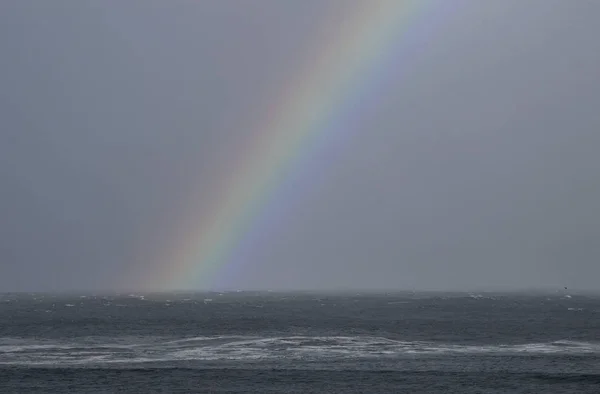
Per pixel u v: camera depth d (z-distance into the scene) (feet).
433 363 302.04
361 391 241.35
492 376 266.16
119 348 349.61
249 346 357.41
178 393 237.66
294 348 350.02
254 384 251.60
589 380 259.60
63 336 426.10
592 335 432.25
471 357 320.70
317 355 325.62
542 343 381.40
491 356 324.39
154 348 350.64
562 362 305.32
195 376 264.72
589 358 317.42
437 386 249.75
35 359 311.06
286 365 294.05
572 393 240.73
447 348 355.56
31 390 241.76
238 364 295.89
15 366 287.89
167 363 298.76
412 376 266.16
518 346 365.61
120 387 246.27
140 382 254.27
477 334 437.17
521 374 269.44
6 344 376.27
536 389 246.27
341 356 322.55
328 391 241.14
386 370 281.13
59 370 274.98
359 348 351.25
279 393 237.86
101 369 277.23
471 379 261.03
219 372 272.10
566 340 399.65
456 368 287.89
